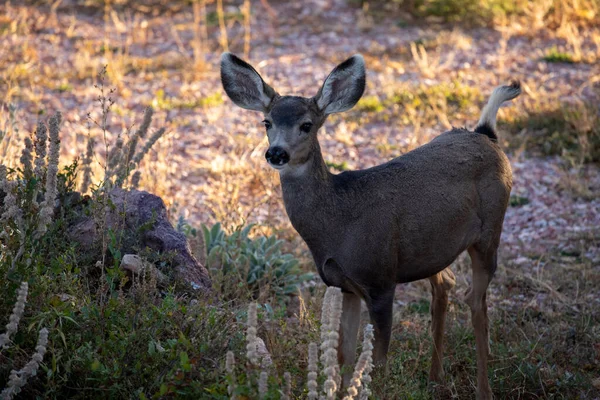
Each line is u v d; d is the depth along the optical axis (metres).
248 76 9.40
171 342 7.62
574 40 22.22
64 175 10.24
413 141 17.75
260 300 11.18
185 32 24.83
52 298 7.69
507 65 21.95
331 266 8.95
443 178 9.35
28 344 7.68
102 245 8.95
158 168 15.11
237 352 7.68
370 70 22.06
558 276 12.92
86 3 26.80
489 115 10.49
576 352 10.79
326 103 9.08
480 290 9.84
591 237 14.17
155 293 9.07
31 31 24.48
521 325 11.50
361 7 26.59
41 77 21.19
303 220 8.88
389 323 9.02
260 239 12.76
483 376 9.64
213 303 9.66
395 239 8.95
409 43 23.80
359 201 8.88
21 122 15.90
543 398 9.89
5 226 8.02
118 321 7.91
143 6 26.72
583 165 16.98
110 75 21.28
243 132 18.64
